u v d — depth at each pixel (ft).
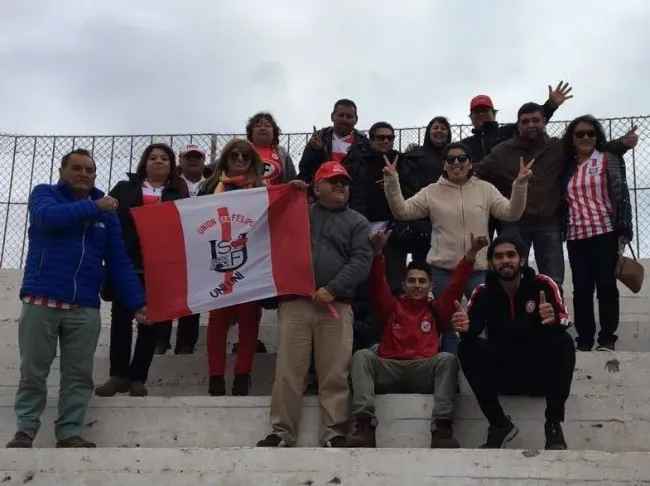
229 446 15.56
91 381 15.85
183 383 18.72
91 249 15.98
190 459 13.91
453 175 19.45
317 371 15.87
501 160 20.98
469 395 15.64
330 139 22.06
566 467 13.05
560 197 20.21
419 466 13.39
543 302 14.74
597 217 19.15
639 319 23.20
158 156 18.99
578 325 19.21
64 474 13.88
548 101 21.90
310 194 21.63
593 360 16.83
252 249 17.04
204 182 18.84
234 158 18.38
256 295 16.63
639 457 12.92
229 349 21.42
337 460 13.60
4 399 16.53
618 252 18.94
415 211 19.56
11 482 13.85
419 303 16.80
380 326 17.61
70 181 16.17
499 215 19.17
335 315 15.87
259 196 17.39
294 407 15.42
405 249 20.77
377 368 15.99
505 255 15.38
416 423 15.38
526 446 15.16
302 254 16.63
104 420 15.97
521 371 15.12
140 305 16.46
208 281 17.04
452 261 18.95
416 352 16.28
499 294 15.57
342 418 15.34
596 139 19.90
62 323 15.62
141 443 15.78
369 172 21.13
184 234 17.34
